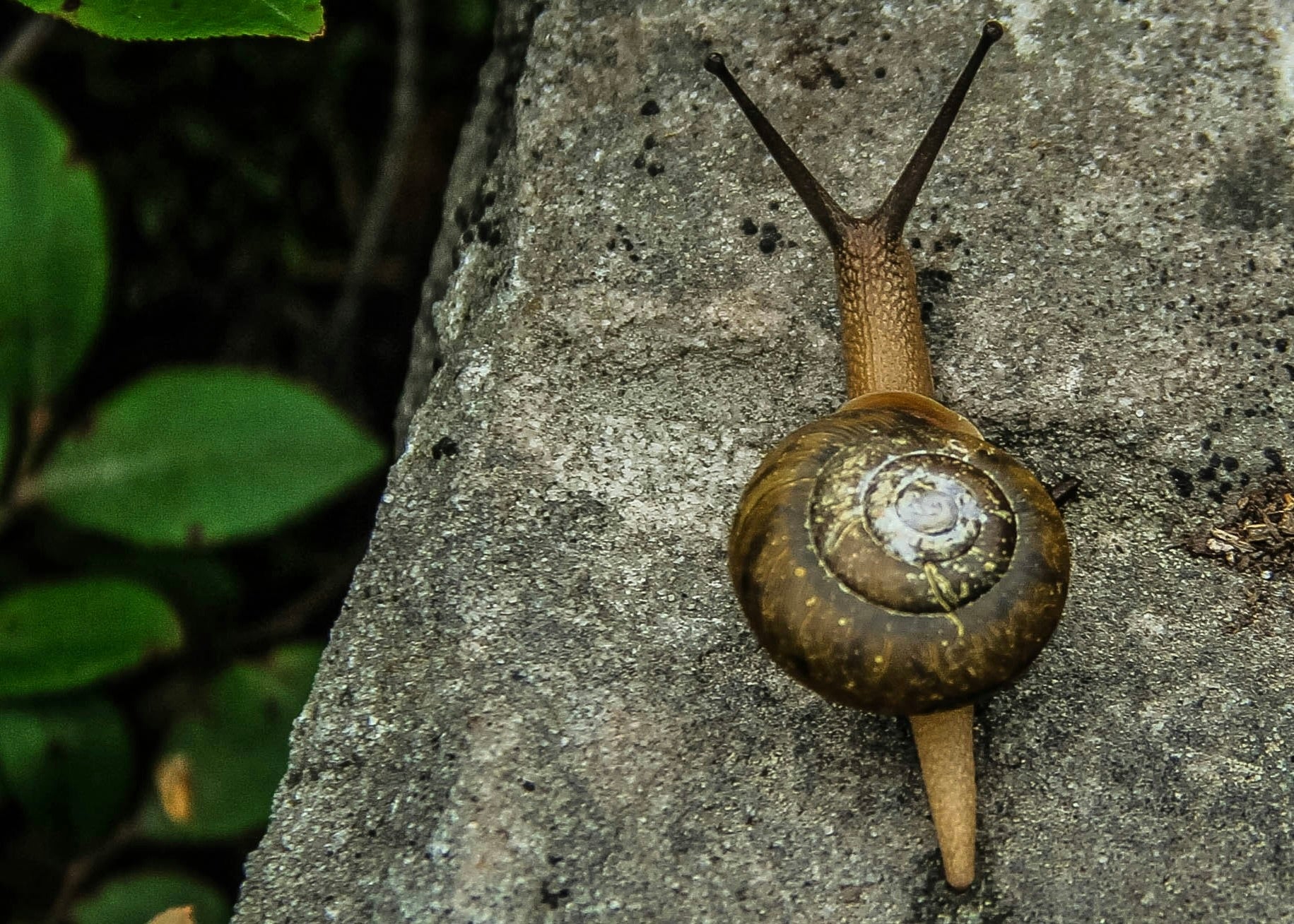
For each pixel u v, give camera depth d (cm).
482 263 19
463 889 17
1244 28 19
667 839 17
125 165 22
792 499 17
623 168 19
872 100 19
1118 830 17
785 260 18
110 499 18
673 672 18
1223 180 18
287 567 22
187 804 19
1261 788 17
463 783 17
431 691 18
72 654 18
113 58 22
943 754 17
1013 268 18
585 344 18
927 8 19
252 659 19
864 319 18
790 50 19
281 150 22
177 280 22
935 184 18
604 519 18
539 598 18
